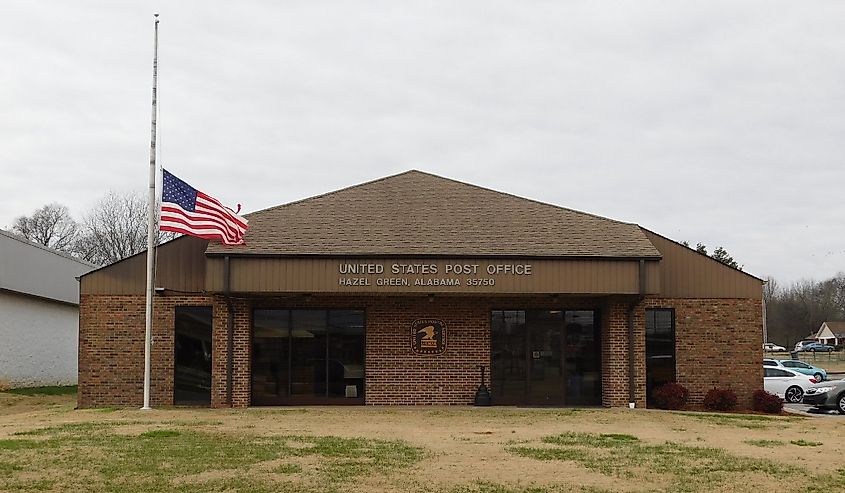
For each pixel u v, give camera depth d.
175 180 21.73
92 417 20.11
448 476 12.30
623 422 19.97
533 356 24.86
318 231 23.98
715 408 24.64
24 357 34.94
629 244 23.78
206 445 14.62
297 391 24.42
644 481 12.20
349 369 24.56
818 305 124.31
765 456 14.70
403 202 26.20
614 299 24.17
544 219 25.41
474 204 26.23
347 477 12.05
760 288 25.61
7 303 33.41
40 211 78.06
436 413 21.77
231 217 22.62
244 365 23.61
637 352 24.12
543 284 22.73
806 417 23.16
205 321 24.59
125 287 24.64
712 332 25.41
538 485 11.77
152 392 24.34
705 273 25.58
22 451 13.56
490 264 22.69
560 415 21.38
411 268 22.55
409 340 24.53
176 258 24.59
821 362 74.81
